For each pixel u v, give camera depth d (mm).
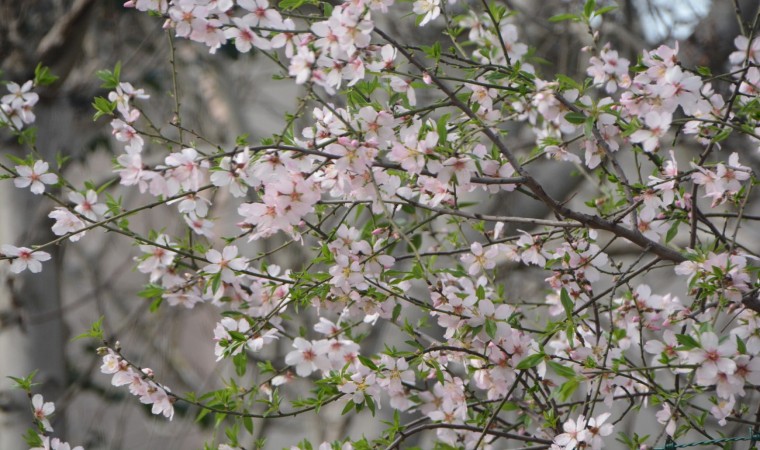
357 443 2912
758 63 2947
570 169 3465
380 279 2885
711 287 2803
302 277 2863
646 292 2969
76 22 3488
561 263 2914
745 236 3322
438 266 3230
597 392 2811
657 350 2760
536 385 2889
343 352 2854
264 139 2852
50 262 3500
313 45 2775
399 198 2902
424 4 2906
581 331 2947
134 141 2881
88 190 2910
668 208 2902
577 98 2855
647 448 2891
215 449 2957
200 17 2807
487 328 2797
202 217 2869
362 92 2883
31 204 3479
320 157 2812
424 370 2889
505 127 3486
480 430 2900
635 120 2832
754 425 2893
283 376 2975
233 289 2998
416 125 2836
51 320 3494
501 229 3012
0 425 3436
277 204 2775
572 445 2834
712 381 2703
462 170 2775
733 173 2855
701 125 2908
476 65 2877
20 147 3467
